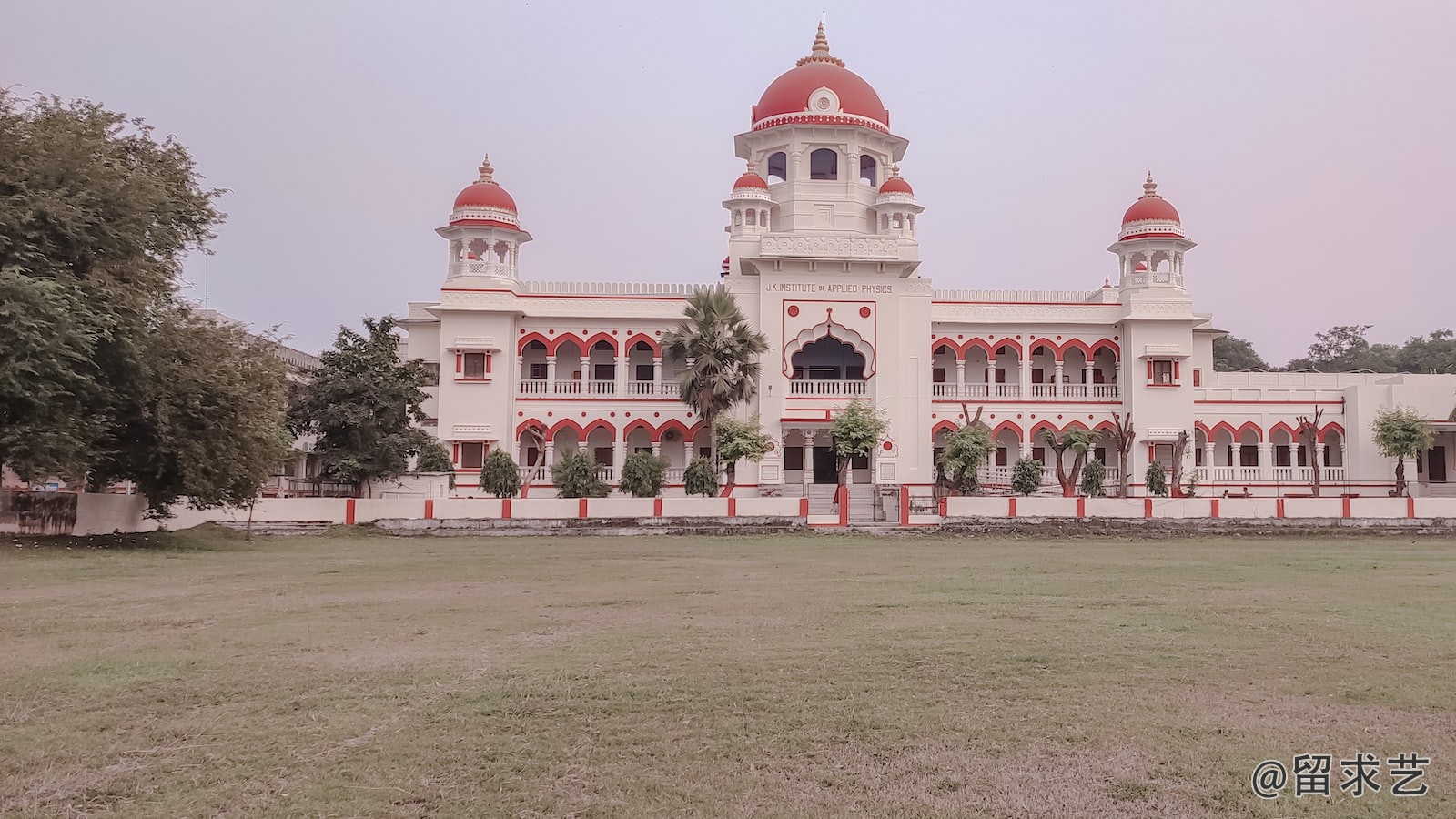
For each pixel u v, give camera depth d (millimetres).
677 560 20359
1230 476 40469
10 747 6168
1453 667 8664
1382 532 30625
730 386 33000
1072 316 40469
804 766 5934
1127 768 5895
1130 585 15172
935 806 5289
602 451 39188
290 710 7094
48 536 21500
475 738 6438
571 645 9609
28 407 18828
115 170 19969
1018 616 11656
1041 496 34875
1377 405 40875
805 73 41875
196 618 11305
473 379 37281
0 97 19891
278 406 25109
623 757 6094
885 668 8555
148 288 21500
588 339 38938
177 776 5684
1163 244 40031
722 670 8461
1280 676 8273
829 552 22703
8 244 18234
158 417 21344
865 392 37812
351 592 14023
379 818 5102
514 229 38625
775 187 42031
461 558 20609
